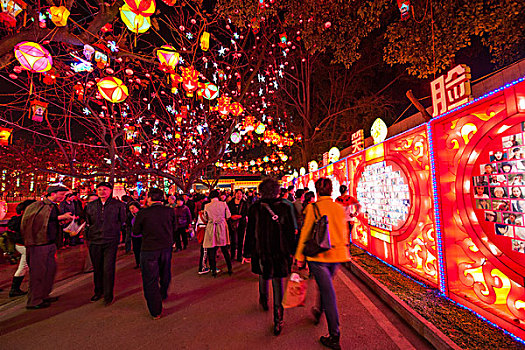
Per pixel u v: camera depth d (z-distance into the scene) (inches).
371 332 121.0
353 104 700.0
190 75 205.9
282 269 126.0
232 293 178.4
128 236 321.7
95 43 190.5
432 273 169.0
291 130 756.6
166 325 134.9
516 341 103.8
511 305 110.3
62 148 373.4
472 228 124.7
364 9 292.5
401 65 560.7
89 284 206.2
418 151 178.5
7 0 142.4
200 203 366.0
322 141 738.8
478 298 130.7
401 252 203.2
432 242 168.4
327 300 110.1
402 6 185.5
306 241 115.2
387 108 609.9
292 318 138.1
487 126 116.0
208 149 588.7
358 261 231.9
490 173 115.3
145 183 816.9
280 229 130.5
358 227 294.5
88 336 125.6
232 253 278.7
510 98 105.0
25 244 161.5
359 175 280.2
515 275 104.6
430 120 155.3
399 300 143.2
